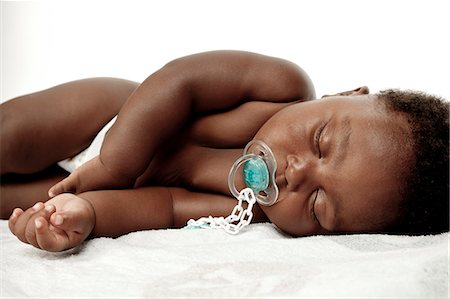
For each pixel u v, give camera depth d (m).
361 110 1.12
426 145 1.09
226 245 0.95
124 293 0.76
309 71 2.07
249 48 2.13
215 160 1.28
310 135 1.11
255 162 1.12
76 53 2.23
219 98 1.24
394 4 2.00
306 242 0.96
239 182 1.21
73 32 2.23
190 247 0.95
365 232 1.12
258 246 0.94
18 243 1.03
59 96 1.43
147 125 1.18
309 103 1.17
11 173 1.43
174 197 1.25
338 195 1.08
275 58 1.30
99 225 1.07
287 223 1.13
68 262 0.90
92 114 1.43
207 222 1.19
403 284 0.69
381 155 1.07
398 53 1.99
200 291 0.74
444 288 0.71
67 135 1.42
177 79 1.19
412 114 1.12
